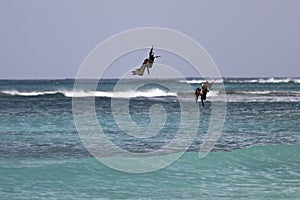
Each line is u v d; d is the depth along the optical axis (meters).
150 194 49.72
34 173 56.19
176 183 53.94
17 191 49.91
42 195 48.75
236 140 85.12
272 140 85.62
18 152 71.00
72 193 49.66
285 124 107.88
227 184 54.00
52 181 53.53
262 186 53.25
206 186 52.97
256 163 63.38
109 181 53.91
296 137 89.06
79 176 55.50
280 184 54.19
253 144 81.12
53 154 69.50
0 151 71.75
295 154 67.56
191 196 49.25
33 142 80.06
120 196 48.81
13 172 56.59
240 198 48.66
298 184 54.31
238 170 60.44
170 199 48.09
